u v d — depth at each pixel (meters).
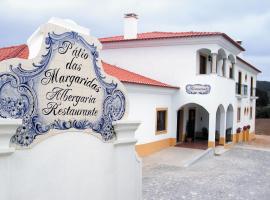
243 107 29.97
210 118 20.16
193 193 11.81
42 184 4.75
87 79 5.44
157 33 25.00
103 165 5.80
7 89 4.39
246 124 31.42
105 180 5.84
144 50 21.89
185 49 20.66
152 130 18.55
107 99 5.84
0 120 4.19
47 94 4.84
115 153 6.05
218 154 19.98
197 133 25.25
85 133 5.44
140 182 6.61
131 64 22.34
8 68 4.39
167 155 18.11
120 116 6.12
